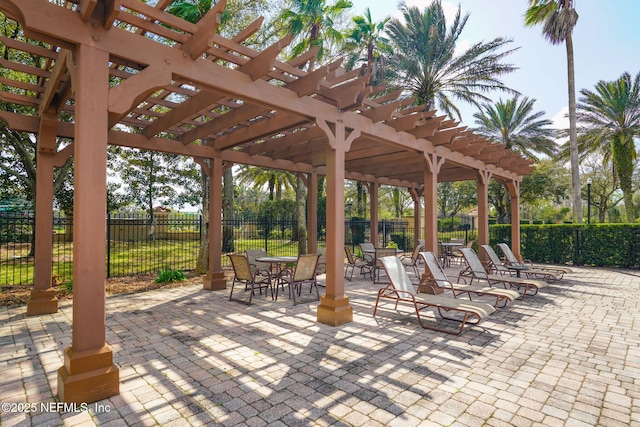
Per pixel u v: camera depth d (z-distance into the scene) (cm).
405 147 658
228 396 285
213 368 342
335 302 494
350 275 985
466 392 292
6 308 597
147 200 1886
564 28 1519
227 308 592
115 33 293
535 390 296
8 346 409
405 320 516
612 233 1147
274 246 1831
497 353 384
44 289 562
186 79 343
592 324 499
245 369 339
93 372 278
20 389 299
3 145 1091
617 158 1878
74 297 276
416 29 1512
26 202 1485
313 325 490
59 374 284
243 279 642
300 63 427
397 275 546
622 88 1795
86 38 277
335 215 502
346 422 246
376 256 848
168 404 272
